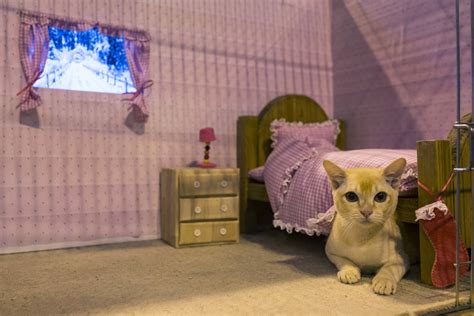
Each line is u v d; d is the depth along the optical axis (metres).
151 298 1.94
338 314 1.72
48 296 1.98
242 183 3.62
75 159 3.17
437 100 3.22
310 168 2.77
